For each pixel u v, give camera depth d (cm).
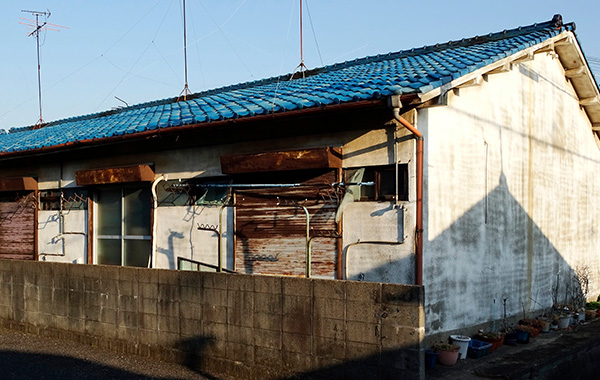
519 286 1009
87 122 1460
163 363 709
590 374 897
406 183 767
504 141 982
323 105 748
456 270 823
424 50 1197
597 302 1283
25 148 1173
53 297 852
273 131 888
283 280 620
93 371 682
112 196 1139
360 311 566
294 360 607
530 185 1075
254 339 638
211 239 965
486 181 916
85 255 1162
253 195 912
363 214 800
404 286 541
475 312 863
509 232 983
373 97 709
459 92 849
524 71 1066
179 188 1004
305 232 853
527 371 707
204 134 970
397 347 541
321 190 833
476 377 662
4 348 792
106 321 782
